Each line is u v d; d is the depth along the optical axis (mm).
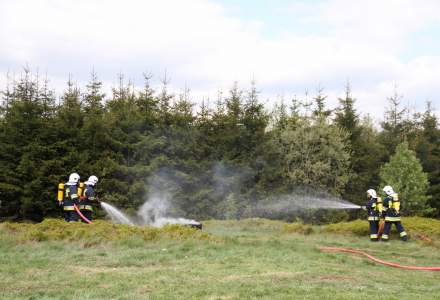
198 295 6984
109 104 26953
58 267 9125
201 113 27547
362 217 28797
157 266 9383
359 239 15656
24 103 22531
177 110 26781
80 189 14586
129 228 12773
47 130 22453
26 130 22297
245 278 8188
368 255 11758
